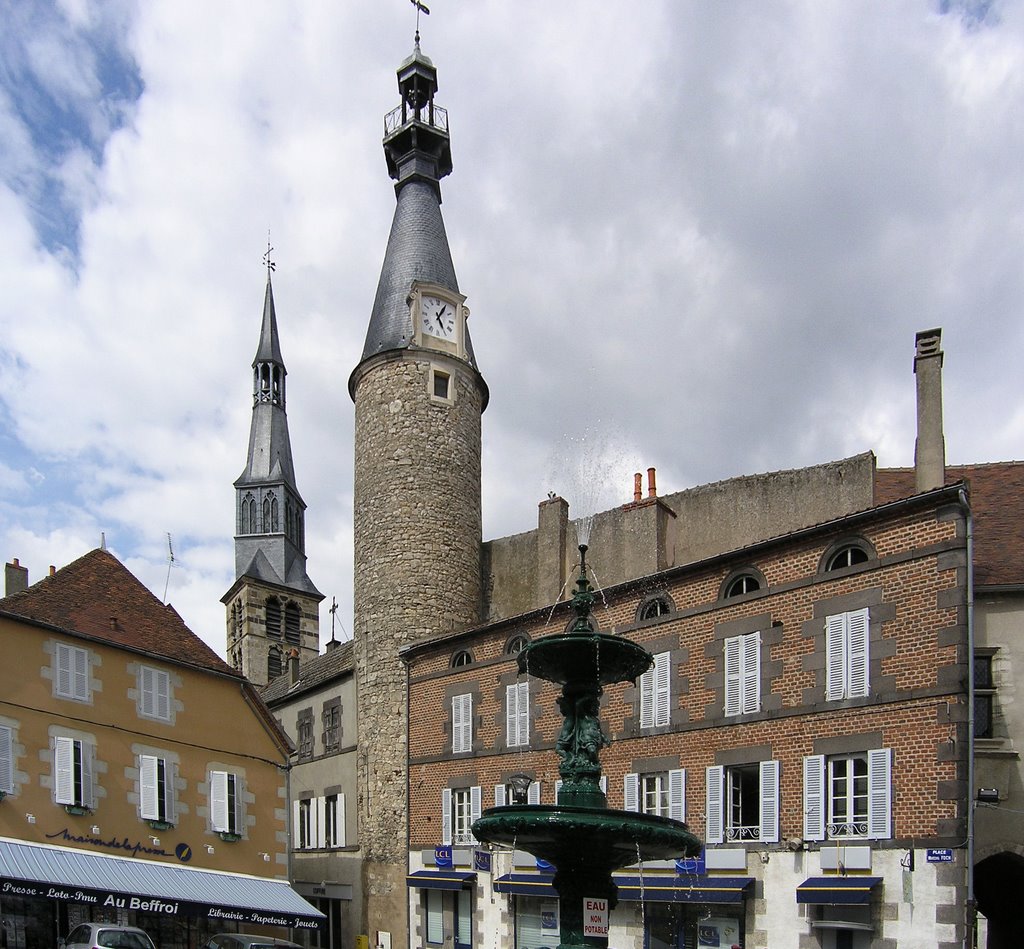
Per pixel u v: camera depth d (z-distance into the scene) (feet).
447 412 107.65
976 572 61.98
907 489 78.84
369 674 101.76
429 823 91.71
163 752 79.36
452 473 106.22
